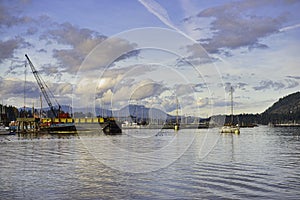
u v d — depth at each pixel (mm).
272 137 70625
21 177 20297
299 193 15781
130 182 18578
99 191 16656
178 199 15070
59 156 31781
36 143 52562
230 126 86438
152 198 15297
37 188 17359
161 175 20500
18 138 70250
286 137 70875
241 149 38625
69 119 91562
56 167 24203
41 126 94562
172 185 17703
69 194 16125
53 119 94750
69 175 20828
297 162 25969
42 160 28578
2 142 55844
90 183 18438
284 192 15977
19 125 99562
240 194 15703
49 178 19922
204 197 15297
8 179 19672
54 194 16156
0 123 107375
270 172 21250
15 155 33250
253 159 28109
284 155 31359
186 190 16609
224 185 17531
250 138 65938
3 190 16953
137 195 15828
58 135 82500
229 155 31312
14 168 23891
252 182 18172
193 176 20031
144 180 19078
